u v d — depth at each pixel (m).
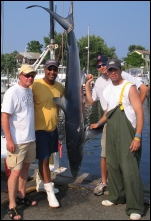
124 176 3.36
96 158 9.27
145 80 30.69
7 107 3.22
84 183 4.30
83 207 3.62
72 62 3.51
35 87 3.60
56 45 4.95
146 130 15.00
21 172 3.62
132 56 49.78
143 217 3.35
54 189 4.04
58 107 3.73
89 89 4.04
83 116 3.65
